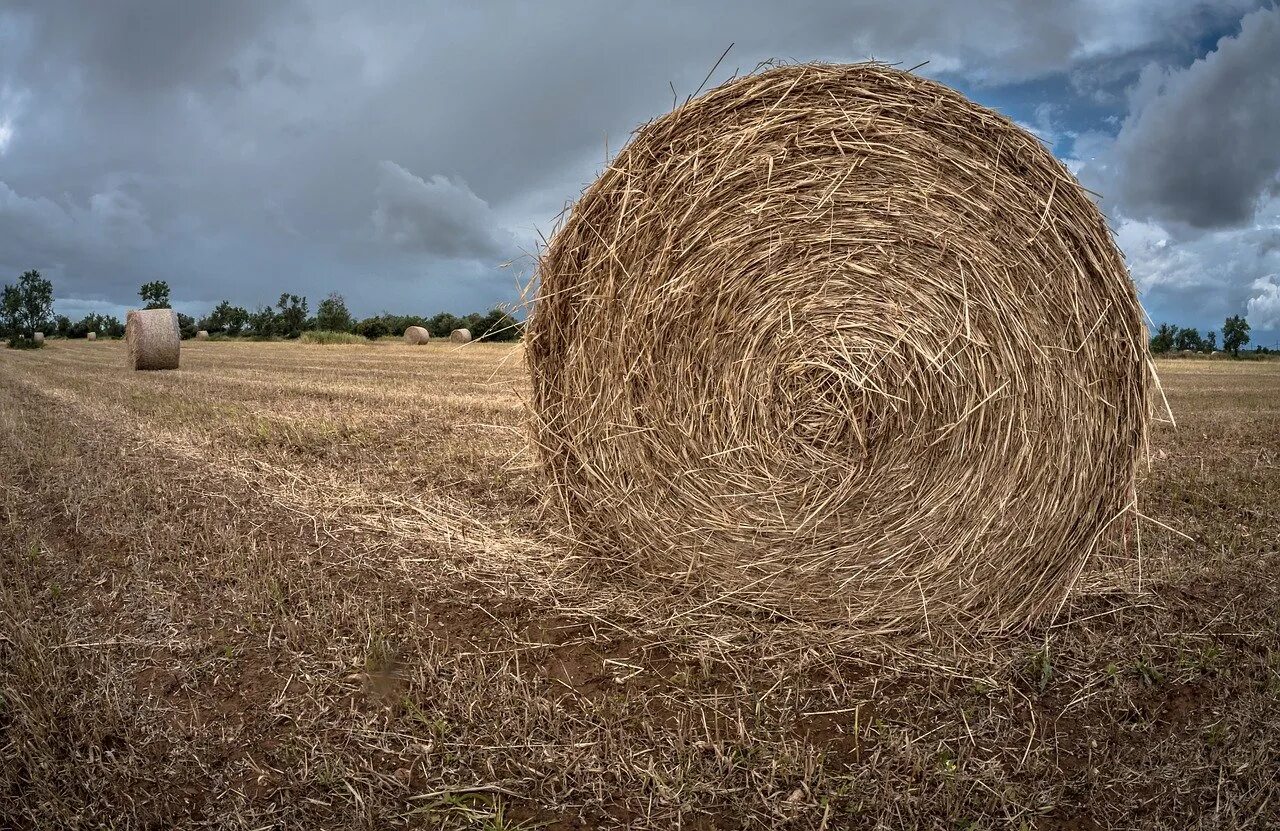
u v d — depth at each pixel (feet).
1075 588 14.53
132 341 68.64
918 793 9.09
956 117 12.62
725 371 13.93
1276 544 16.90
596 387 15.26
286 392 44.70
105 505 19.69
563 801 8.96
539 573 15.69
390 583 15.05
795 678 11.80
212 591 14.47
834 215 13.05
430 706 10.75
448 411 35.63
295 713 10.64
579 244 15.05
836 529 13.65
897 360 12.94
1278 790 8.93
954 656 12.61
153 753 9.78
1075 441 13.02
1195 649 12.42
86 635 12.75
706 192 13.61
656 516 14.98
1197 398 50.44
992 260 12.61
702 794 9.08
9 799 8.89
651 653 12.66
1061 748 10.05
